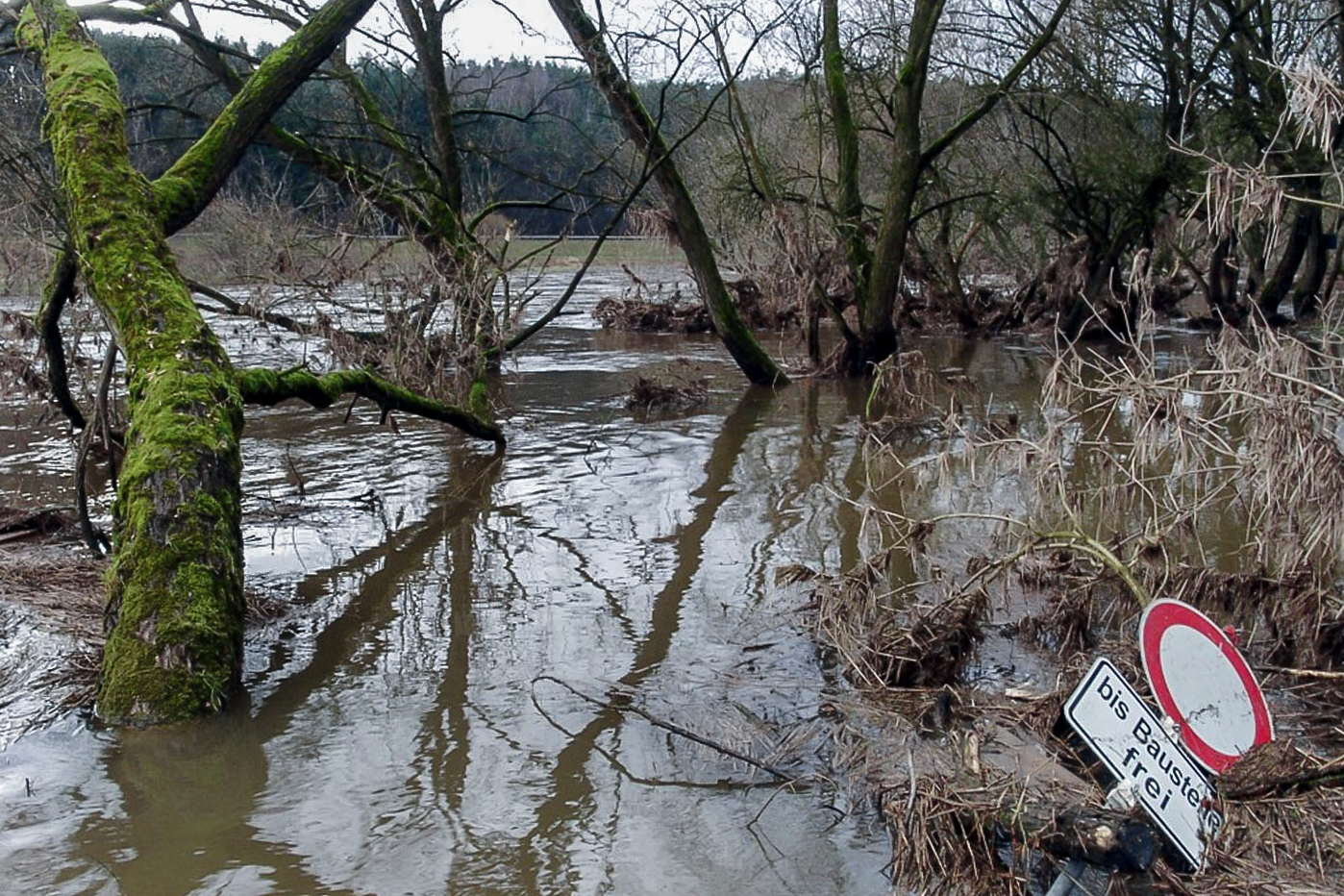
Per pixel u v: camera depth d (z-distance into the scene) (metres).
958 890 4.09
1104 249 21.27
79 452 7.69
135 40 17.00
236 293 15.66
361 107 16.89
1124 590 6.48
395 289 12.72
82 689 5.84
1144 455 6.18
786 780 4.93
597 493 9.87
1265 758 4.39
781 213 17.06
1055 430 6.35
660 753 5.19
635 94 14.69
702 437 12.34
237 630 6.04
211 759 5.16
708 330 23.53
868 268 17.59
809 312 17.14
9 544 8.16
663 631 6.64
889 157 22.98
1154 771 4.04
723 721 5.43
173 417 6.42
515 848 4.42
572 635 6.59
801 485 10.09
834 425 13.02
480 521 9.02
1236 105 19.53
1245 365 6.06
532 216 33.78
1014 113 22.30
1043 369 17.66
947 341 21.89
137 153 16.16
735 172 20.00
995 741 5.07
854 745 5.11
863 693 5.70
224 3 14.36
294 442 12.07
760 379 16.03
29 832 4.54
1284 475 5.65
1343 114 5.56
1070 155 21.38
